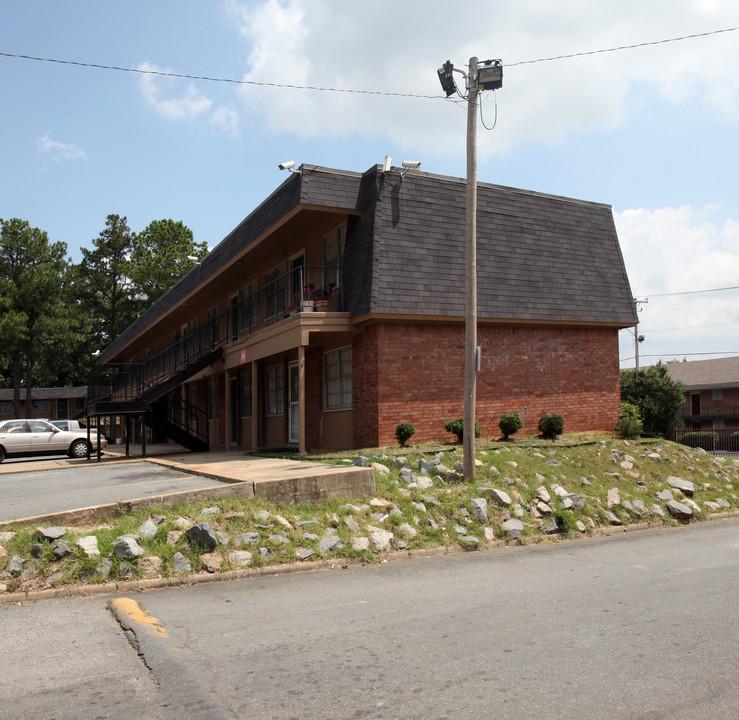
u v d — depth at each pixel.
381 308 15.53
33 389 62.25
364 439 16.28
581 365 19.00
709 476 14.90
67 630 5.67
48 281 52.56
